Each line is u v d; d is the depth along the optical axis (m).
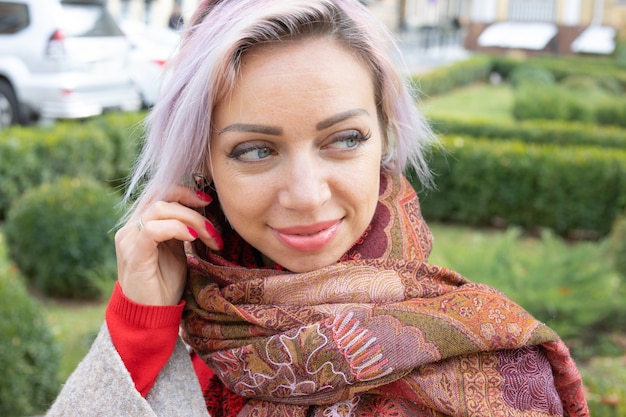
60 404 1.21
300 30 1.05
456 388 1.16
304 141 1.07
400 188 1.31
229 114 1.08
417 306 1.17
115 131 8.23
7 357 3.51
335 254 1.15
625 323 5.39
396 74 1.16
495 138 10.28
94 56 9.96
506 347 1.16
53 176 7.69
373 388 1.18
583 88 18.05
